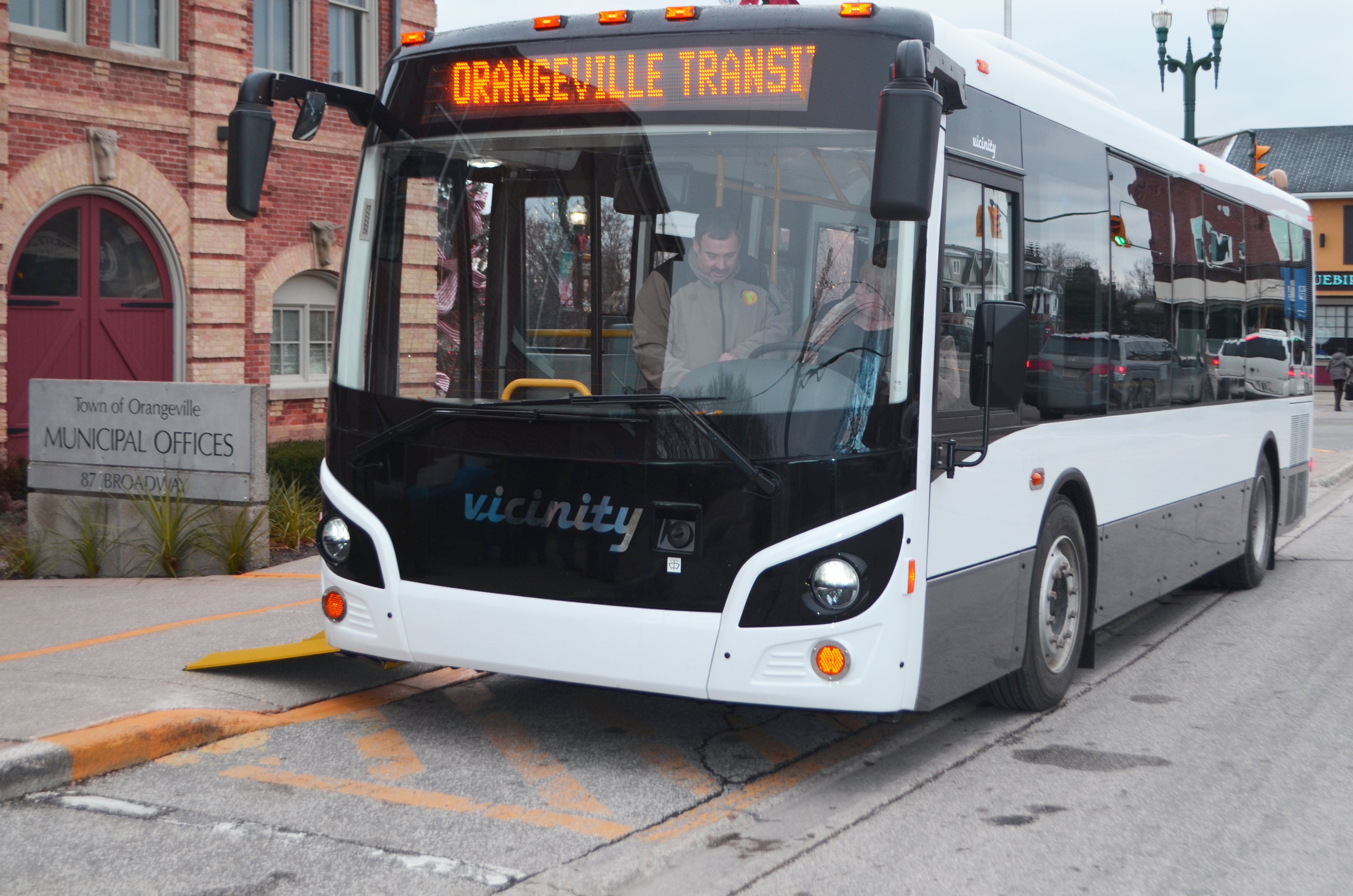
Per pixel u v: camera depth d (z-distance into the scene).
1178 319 8.90
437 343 5.75
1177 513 8.90
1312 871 4.73
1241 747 6.33
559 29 5.76
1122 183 7.90
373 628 5.79
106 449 10.64
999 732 6.57
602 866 4.65
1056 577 6.96
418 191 5.90
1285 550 13.61
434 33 6.05
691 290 5.36
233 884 4.42
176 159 16.59
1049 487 6.68
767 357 5.20
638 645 5.23
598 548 5.30
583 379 5.49
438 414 5.56
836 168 5.27
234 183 5.86
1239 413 10.40
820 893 4.48
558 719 6.55
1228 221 10.20
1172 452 8.77
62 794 5.25
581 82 5.66
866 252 5.21
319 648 6.67
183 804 5.18
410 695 6.85
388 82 6.09
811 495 5.09
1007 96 6.31
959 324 5.69
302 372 18.77
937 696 5.53
